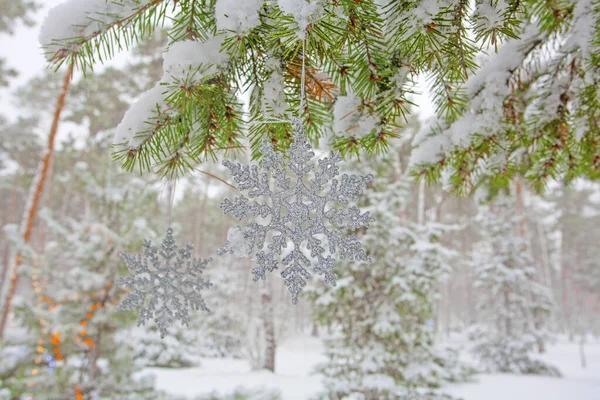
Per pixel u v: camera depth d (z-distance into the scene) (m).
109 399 5.15
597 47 1.24
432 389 5.72
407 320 5.84
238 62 0.95
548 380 10.45
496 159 1.57
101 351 5.30
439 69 1.01
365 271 5.68
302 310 24.53
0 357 5.63
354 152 1.23
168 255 0.88
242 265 18.34
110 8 0.86
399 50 1.01
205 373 10.73
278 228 0.68
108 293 5.28
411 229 6.53
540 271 30.81
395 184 5.90
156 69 12.38
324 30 0.76
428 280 5.50
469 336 13.26
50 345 4.89
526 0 1.06
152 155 0.99
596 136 1.49
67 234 5.54
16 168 19.97
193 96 0.88
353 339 5.81
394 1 0.83
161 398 5.51
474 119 1.48
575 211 29.70
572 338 27.70
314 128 1.09
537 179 1.78
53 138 8.36
